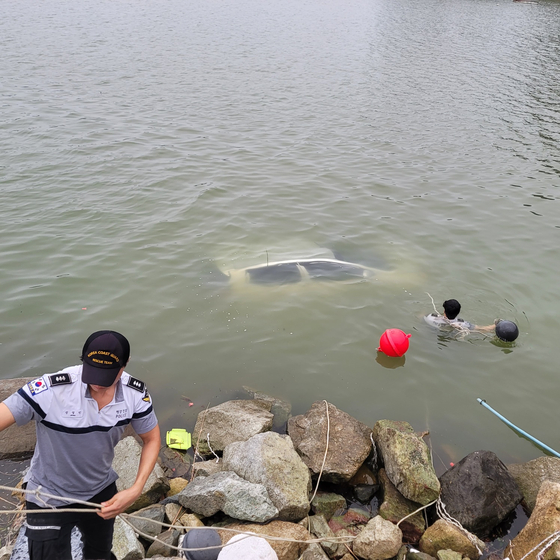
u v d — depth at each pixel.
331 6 56.84
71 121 16.86
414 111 20.12
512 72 27.19
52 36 32.31
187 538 3.95
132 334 7.36
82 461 3.12
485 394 6.57
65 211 10.94
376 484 5.29
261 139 16.36
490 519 4.80
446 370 6.95
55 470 3.12
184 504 4.72
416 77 25.83
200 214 11.03
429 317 7.79
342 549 4.55
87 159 13.81
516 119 19.39
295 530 4.47
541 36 38.38
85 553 3.42
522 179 13.83
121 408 3.15
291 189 12.57
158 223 10.57
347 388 6.58
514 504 4.96
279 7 54.75
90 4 48.66
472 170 14.40
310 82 24.30
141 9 47.78
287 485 4.81
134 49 29.94
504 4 55.62
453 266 9.41
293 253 9.51
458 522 4.71
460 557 4.40
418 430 5.98
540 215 11.67
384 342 6.97
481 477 4.96
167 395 6.36
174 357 6.97
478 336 7.63
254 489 4.62
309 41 35.72
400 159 15.09
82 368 3.11
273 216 11.09
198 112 18.86
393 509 4.89
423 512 4.91
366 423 6.04
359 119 18.94
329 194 12.41
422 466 4.95
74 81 22.03
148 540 4.48
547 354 7.30
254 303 8.14
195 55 29.25
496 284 8.88
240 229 10.43
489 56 31.31
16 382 6.07
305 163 14.45
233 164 14.09
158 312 7.84
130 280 8.62
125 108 18.77
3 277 8.56
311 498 5.01
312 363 6.97
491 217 11.51
